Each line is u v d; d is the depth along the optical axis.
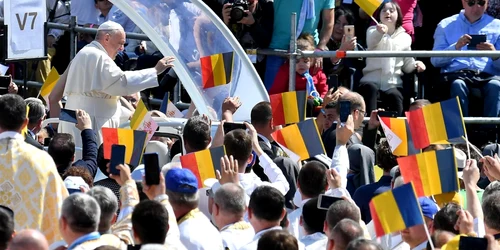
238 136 18.25
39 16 24.28
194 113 23.75
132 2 23.22
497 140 26.03
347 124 18.84
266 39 26.06
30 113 19.95
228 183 16.52
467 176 16.92
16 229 16.55
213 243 15.88
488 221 16.36
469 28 26.92
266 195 15.71
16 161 16.61
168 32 23.22
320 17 27.09
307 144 19.38
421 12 29.44
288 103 20.67
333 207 15.52
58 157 18.92
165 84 27.00
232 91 23.14
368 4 25.38
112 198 15.23
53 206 16.66
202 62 22.72
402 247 16.95
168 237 15.02
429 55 24.61
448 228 16.20
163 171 17.09
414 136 18.70
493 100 25.89
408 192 15.15
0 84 23.00
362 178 21.16
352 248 13.50
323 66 26.47
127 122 23.02
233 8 25.98
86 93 22.66
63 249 15.97
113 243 14.68
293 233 17.70
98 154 19.23
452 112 18.45
